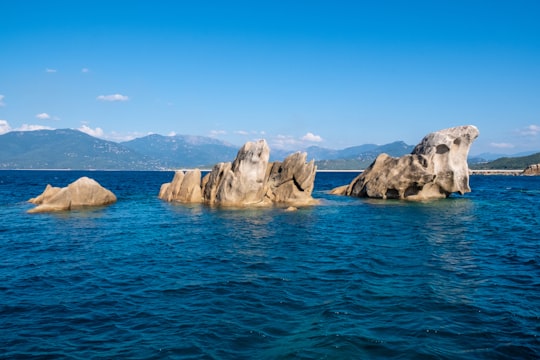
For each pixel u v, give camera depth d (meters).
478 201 52.88
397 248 23.70
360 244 25.02
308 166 48.19
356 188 59.00
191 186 51.12
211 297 14.99
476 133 53.78
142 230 30.53
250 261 20.70
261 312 13.45
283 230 30.66
